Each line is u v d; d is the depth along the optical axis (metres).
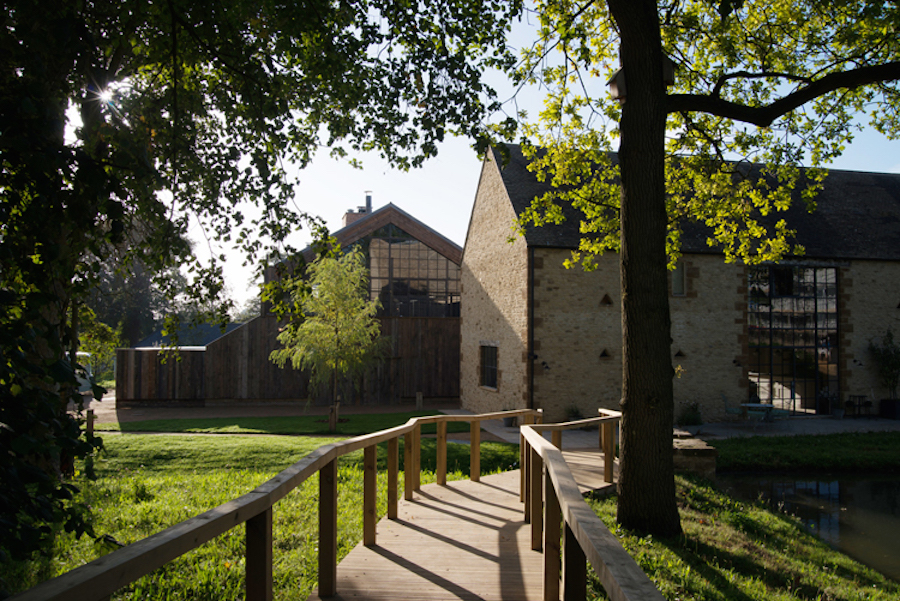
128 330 42.97
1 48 2.81
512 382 18.22
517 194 18.67
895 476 12.50
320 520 3.88
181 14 4.50
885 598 5.69
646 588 1.55
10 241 2.69
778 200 10.77
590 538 2.04
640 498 6.61
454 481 7.99
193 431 15.82
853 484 11.84
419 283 25.14
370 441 4.78
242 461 11.20
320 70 5.95
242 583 4.39
